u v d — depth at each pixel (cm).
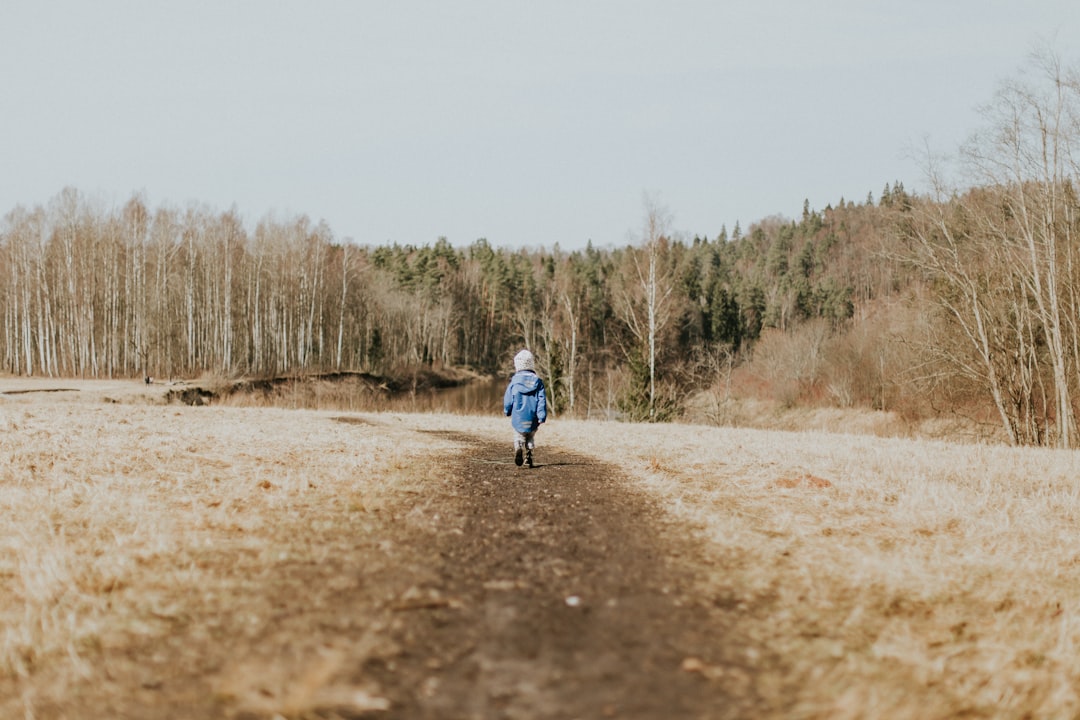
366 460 1148
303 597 487
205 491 830
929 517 801
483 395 6944
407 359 9250
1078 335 2803
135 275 6016
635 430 2150
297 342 7469
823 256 13512
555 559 599
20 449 976
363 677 371
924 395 3619
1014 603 538
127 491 804
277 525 679
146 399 3319
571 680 373
